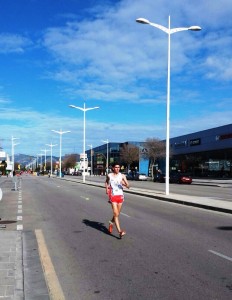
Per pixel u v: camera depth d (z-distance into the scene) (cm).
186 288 664
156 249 964
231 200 2347
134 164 10038
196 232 1207
